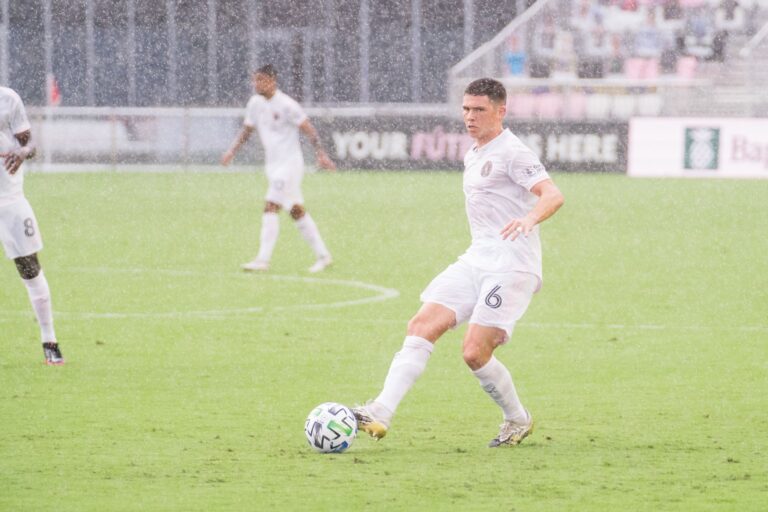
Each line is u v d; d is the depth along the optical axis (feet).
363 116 380.58
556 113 390.01
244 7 403.34
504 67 413.80
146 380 100.27
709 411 88.84
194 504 63.21
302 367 106.52
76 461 72.79
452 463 72.59
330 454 74.90
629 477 69.15
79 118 387.14
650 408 89.92
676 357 111.75
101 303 145.38
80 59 405.39
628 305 144.25
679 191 308.40
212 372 103.96
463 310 76.59
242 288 158.71
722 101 391.65
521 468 71.31
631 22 430.20
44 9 400.26
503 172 75.97
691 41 428.97
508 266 75.66
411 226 238.07
